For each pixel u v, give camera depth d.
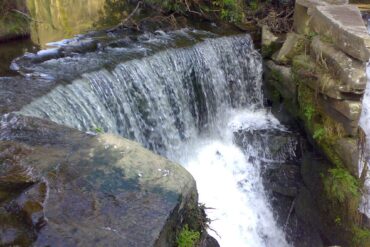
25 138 3.12
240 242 5.84
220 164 6.38
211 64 6.64
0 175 2.74
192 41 6.70
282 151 6.32
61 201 2.50
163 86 5.98
